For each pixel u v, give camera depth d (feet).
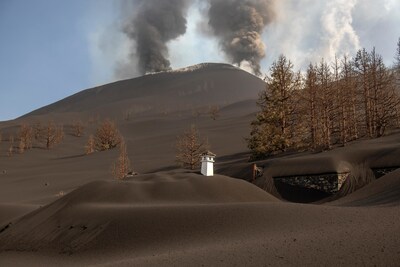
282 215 66.59
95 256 71.36
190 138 247.09
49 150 435.53
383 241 40.50
